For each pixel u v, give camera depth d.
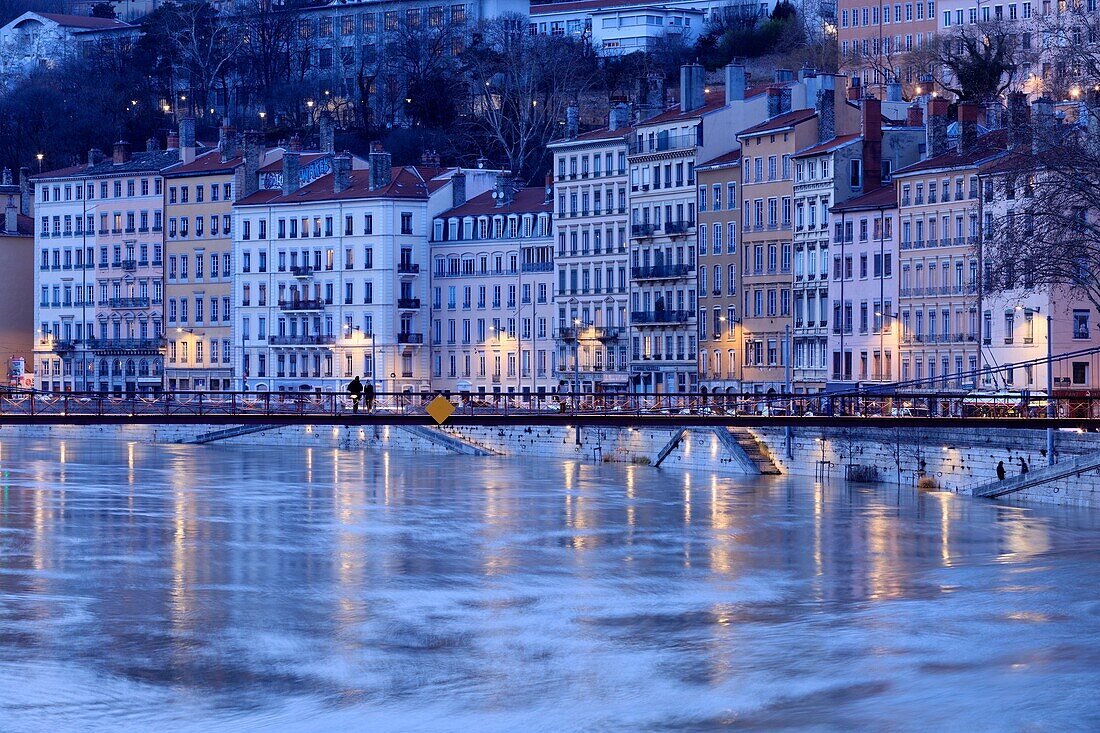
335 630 127.12
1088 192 186.25
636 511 177.00
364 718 108.50
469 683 114.62
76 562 149.75
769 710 109.25
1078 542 155.50
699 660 119.38
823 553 153.25
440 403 175.38
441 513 177.12
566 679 115.38
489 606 134.25
